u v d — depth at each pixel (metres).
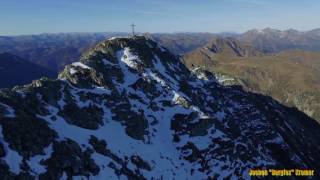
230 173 90.50
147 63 120.56
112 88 103.44
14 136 68.81
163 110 105.62
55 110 86.88
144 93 108.44
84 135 83.94
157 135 98.06
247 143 102.44
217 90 136.88
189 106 106.38
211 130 101.62
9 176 60.78
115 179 76.06
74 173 71.12
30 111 79.00
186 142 97.12
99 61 111.31
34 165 66.69
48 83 91.50
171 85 116.50
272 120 147.38
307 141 165.75
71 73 102.62
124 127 95.19
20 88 88.00
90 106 94.12
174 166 89.94
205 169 90.94
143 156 88.44
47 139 73.81
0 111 71.81
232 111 124.88
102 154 81.19
